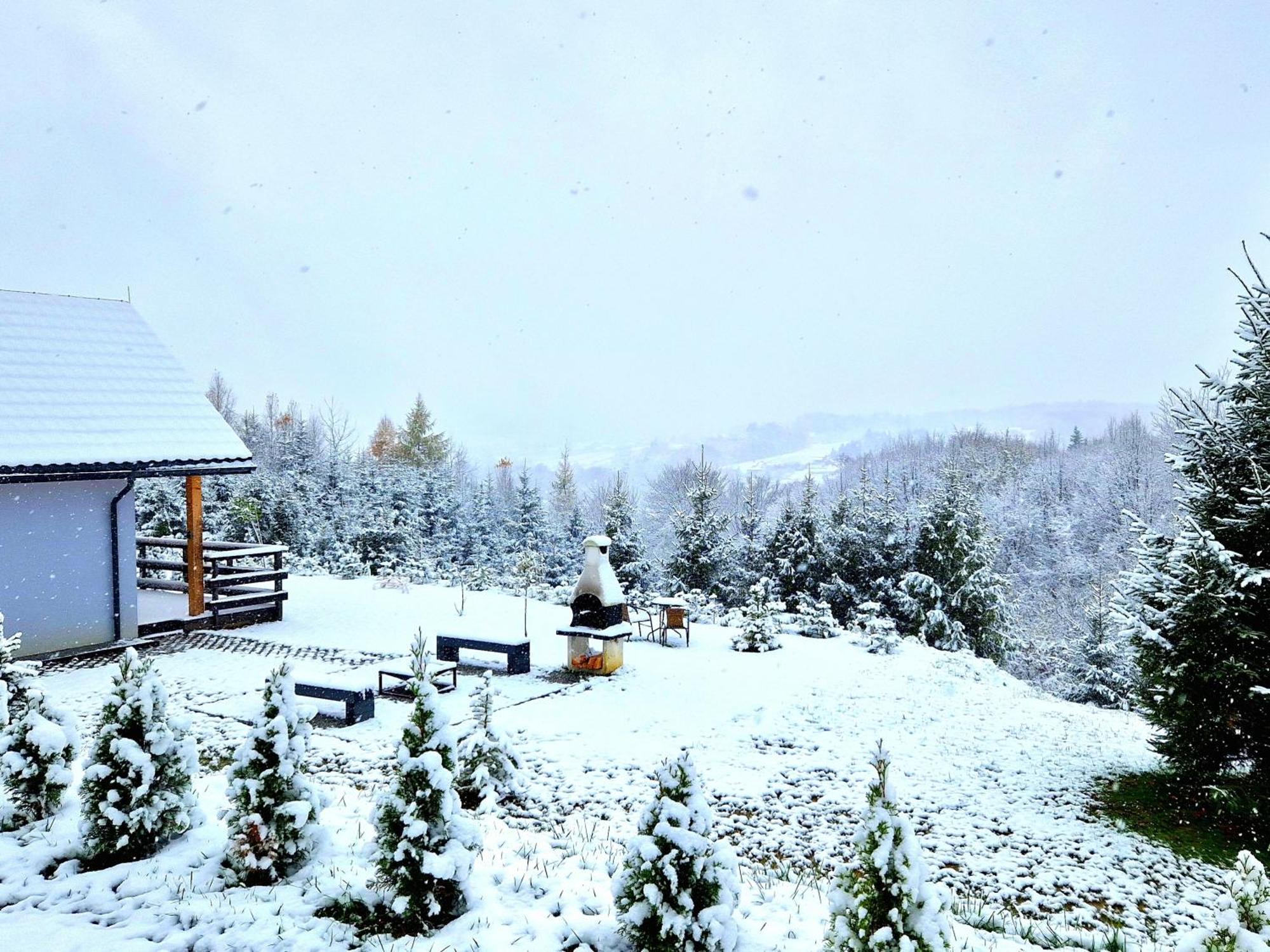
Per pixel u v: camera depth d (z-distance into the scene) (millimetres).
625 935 4781
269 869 5766
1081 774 9781
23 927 5082
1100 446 76312
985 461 78438
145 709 6188
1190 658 8531
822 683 13938
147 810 6039
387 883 5172
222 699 11758
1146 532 9445
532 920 5238
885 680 14320
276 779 5871
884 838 4047
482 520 45281
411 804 5121
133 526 15367
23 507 13875
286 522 34375
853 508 33406
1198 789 9016
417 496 41750
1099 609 25547
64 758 6984
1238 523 8867
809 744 10609
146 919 5195
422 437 59062
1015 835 8016
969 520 29766
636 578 32281
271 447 56688
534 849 6781
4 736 6703
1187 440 9594
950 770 9789
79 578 14586
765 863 7324
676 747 10352
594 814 8227
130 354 17156
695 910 4566
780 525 33094
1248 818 8219
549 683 13484
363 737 10469
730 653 16375
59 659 13977
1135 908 6605
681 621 17219
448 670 12680
